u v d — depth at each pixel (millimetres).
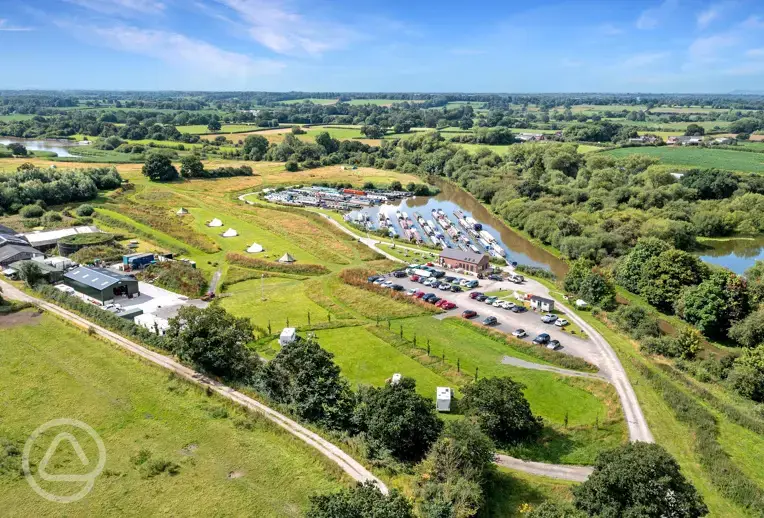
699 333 87812
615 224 147125
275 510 46188
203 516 45438
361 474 50594
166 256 126375
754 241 155625
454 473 48906
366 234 161375
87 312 86000
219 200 198250
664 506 41781
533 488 51656
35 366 69500
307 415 59562
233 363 67938
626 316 95062
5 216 160250
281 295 107250
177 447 54469
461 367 77750
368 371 75812
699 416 64438
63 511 45656
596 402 69312
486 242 155750
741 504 50500
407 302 102625
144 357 72125
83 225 152000
